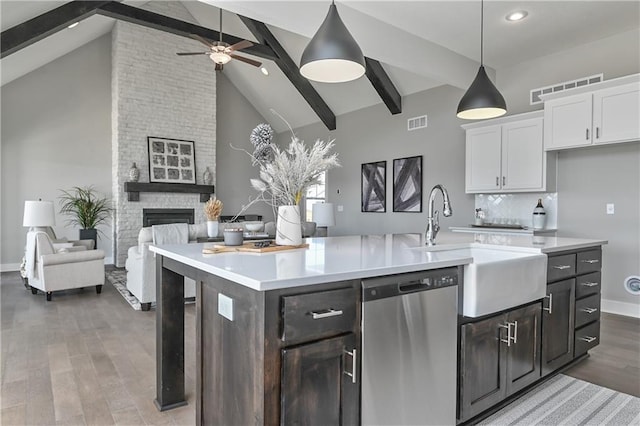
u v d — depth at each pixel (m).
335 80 2.47
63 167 7.16
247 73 8.58
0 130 6.63
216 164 9.00
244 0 3.27
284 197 2.25
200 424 1.75
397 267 1.60
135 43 7.32
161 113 7.64
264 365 1.26
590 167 4.46
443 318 1.78
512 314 2.15
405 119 6.74
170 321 2.20
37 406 2.19
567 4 3.65
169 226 4.37
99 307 4.36
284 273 1.39
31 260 4.71
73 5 4.90
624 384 2.51
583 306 2.81
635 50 4.16
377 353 1.53
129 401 2.27
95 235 6.98
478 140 5.19
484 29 4.21
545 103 4.42
